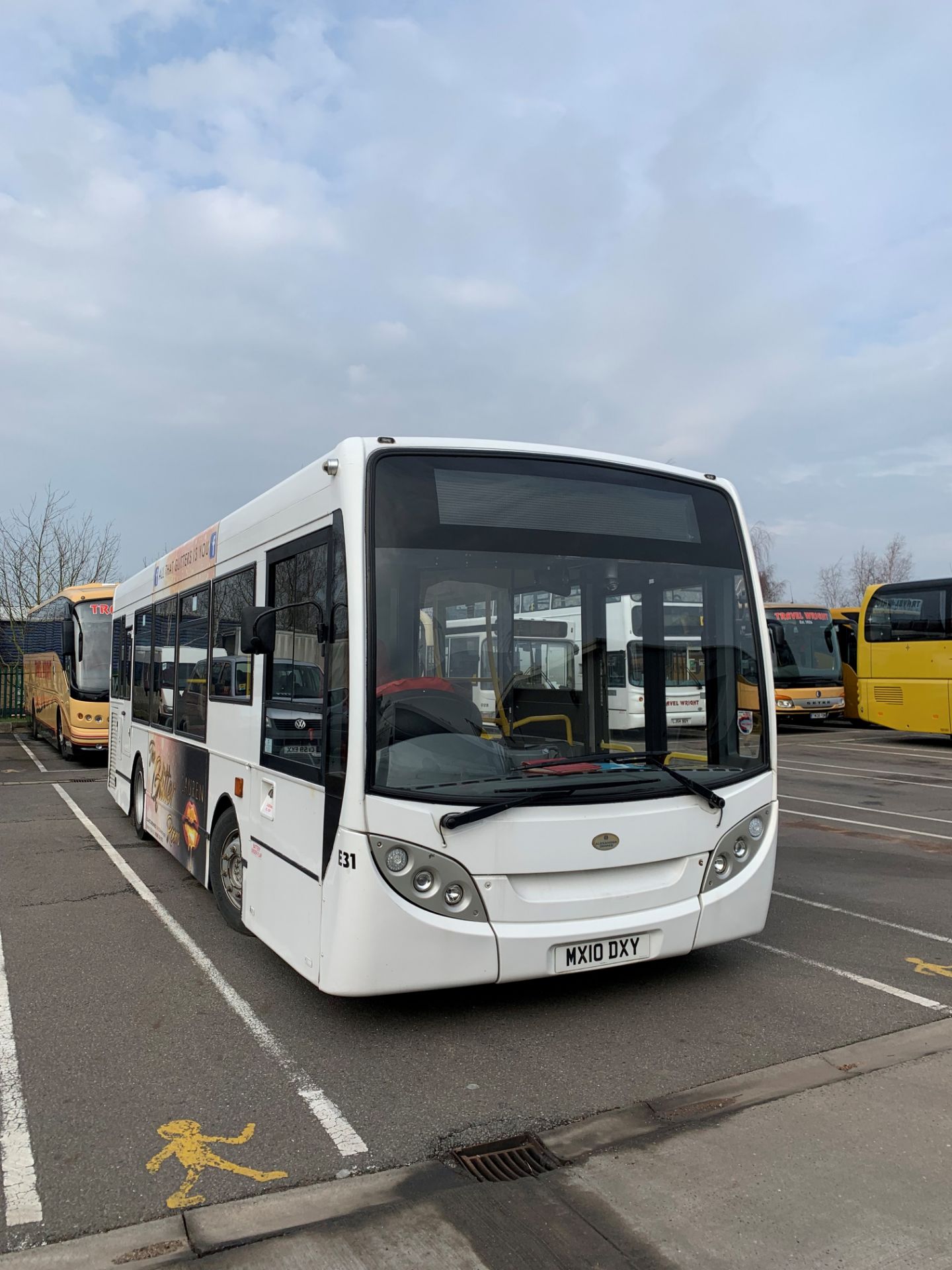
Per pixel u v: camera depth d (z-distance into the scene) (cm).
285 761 496
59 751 1989
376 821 416
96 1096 394
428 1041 448
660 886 469
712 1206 310
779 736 2330
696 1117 373
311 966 449
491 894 429
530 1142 354
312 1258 284
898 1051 436
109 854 909
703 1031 459
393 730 427
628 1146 350
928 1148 347
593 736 483
